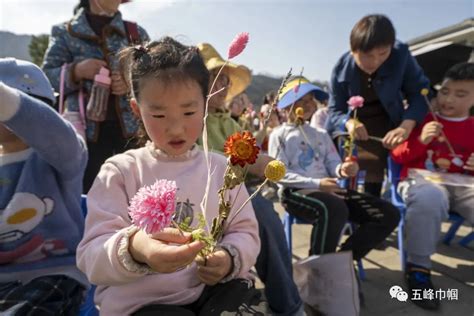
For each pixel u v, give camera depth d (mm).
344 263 1550
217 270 812
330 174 2082
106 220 890
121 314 874
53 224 1097
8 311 860
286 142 2033
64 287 996
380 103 2391
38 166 1075
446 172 2146
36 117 921
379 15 2082
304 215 1862
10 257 1057
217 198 998
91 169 1828
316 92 2178
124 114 1821
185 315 828
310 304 1630
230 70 1745
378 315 1728
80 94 1810
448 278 2068
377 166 2408
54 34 1874
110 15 1881
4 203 1048
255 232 1016
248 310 811
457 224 2479
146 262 723
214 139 1608
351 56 2350
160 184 634
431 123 2082
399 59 2221
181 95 855
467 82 2107
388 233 1828
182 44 985
